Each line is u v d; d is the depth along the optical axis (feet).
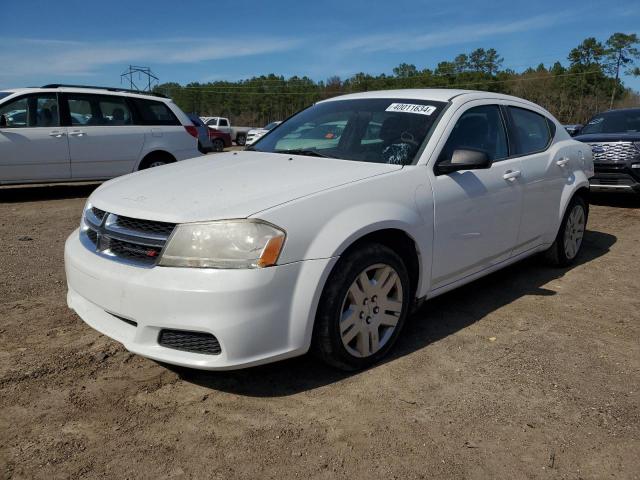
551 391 9.94
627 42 252.62
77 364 10.52
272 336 8.93
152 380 10.03
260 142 14.43
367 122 13.02
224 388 9.81
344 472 7.70
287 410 9.16
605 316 13.58
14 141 28.50
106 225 9.77
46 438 8.29
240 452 8.07
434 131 12.12
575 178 16.62
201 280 8.56
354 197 10.02
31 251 18.78
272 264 8.79
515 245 14.30
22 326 12.19
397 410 9.21
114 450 8.06
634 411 9.35
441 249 11.61
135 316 8.98
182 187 10.19
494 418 9.05
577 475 7.77
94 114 30.96
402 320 11.02
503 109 14.47
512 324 12.94
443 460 8.00
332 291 9.55
